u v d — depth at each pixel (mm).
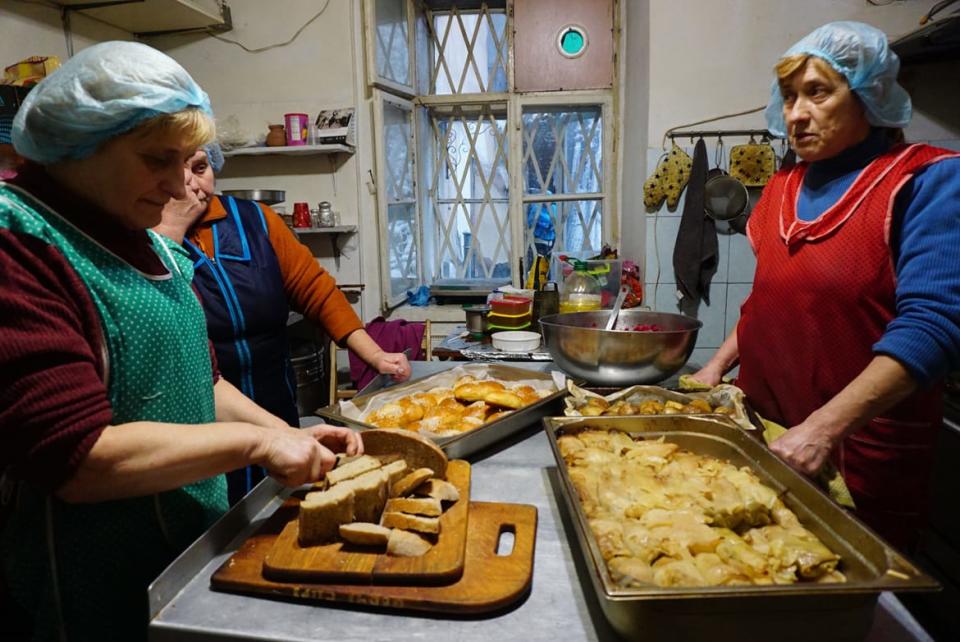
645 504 810
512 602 671
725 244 2631
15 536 809
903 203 1029
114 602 816
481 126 3420
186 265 967
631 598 557
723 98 2578
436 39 3365
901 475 1124
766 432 1125
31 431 604
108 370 748
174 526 862
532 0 3162
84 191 723
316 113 2986
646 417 1052
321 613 661
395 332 2637
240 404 1017
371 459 862
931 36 2004
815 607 569
